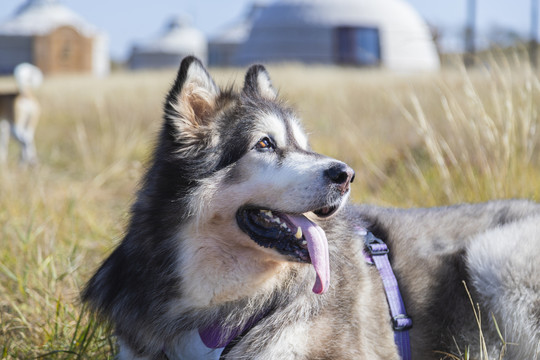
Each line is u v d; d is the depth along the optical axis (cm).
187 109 322
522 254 357
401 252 369
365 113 1132
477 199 545
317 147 906
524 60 707
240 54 4600
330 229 331
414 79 1368
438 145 634
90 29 6234
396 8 4434
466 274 366
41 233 568
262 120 331
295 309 307
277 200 315
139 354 322
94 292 342
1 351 388
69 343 394
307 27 4197
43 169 1002
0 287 474
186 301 314
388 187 665
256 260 316
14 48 5934
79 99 1884
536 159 604
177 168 318
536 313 350
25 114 1243
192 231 310
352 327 313
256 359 305
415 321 351
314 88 1594
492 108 636
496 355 355
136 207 325
